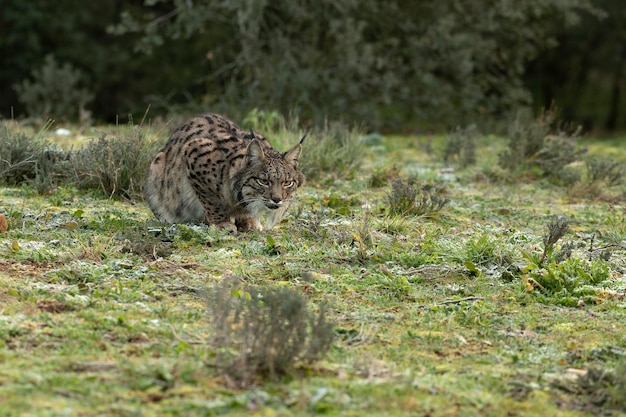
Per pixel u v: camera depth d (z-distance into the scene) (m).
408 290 10.26
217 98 29.02
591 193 17.12
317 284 10.24
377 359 8.12
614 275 11.33
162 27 34.38
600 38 38.56
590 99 43.25
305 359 7.82
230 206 12.80
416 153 22.12
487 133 28.64
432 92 28.59
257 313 7.87
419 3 29.75
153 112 32.12
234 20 28.80
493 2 29.98
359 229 12.16
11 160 15.28
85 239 11.48
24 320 8.43
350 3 27.23
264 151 12.67
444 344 8.66
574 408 7.31
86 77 35.84
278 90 26.28
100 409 6.74
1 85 36.16
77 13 36.19
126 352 7.89
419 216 13.77
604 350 8.55
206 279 10.17
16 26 34.88
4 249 10.74
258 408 6.92
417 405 7.12
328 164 17.61
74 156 15.31
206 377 7.41
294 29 28.38
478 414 7.06
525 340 8.86
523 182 18.27
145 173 14.72
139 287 9.74
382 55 29.80
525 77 42.41
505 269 11.14
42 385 7.08
